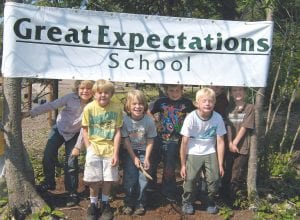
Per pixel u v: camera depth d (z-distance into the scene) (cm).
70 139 487
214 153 464
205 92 448
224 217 462
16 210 448
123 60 464
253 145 492
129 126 460
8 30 434
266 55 481
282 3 579
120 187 525
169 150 487
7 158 447
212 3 747
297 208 492
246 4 546
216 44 475
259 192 528
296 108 1169
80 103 482
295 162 676
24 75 441
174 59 471
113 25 458
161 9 731
